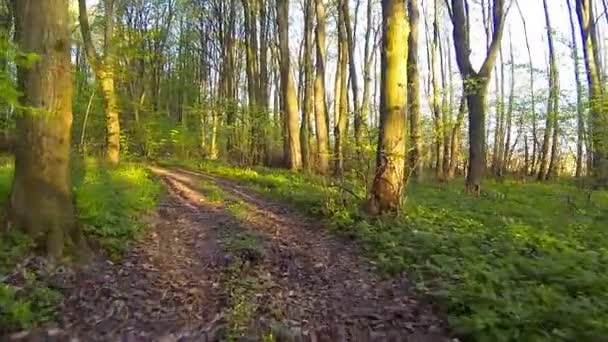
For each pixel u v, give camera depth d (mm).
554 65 23531
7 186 8852
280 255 8203
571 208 13477
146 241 8570
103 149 20359
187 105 36219
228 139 30422
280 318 5898
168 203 12281
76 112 18828
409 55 17172
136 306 6102
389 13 10375
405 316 5949
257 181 17531
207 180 17922
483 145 16797
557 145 28594
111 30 18969
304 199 12477
